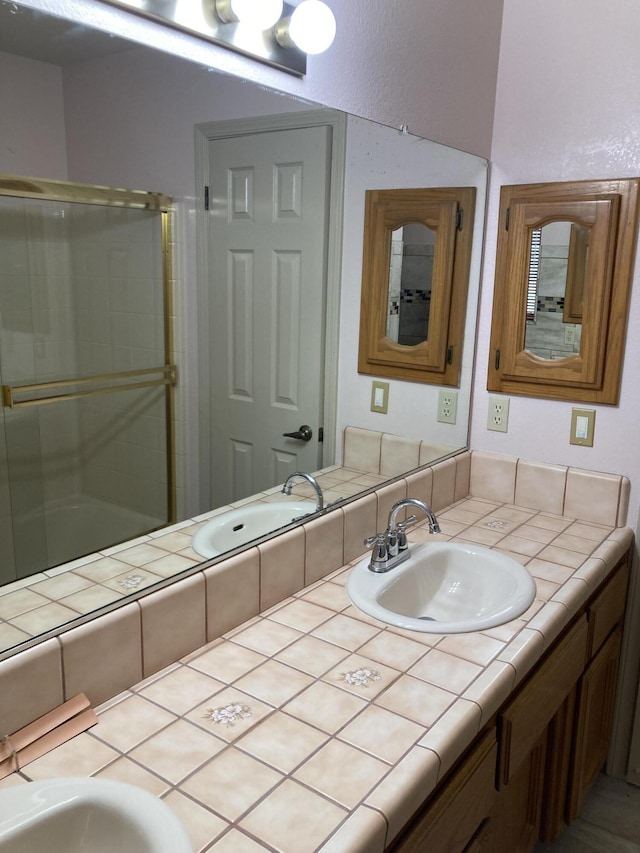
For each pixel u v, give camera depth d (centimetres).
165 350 125
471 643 133
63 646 105
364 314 175
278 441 154
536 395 213
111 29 109
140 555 122
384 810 90
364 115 163
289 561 149
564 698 166
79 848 87
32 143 100
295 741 104
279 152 143
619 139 191
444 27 183
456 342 212
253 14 121
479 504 222
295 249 153
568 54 195
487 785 126
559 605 150
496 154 211
